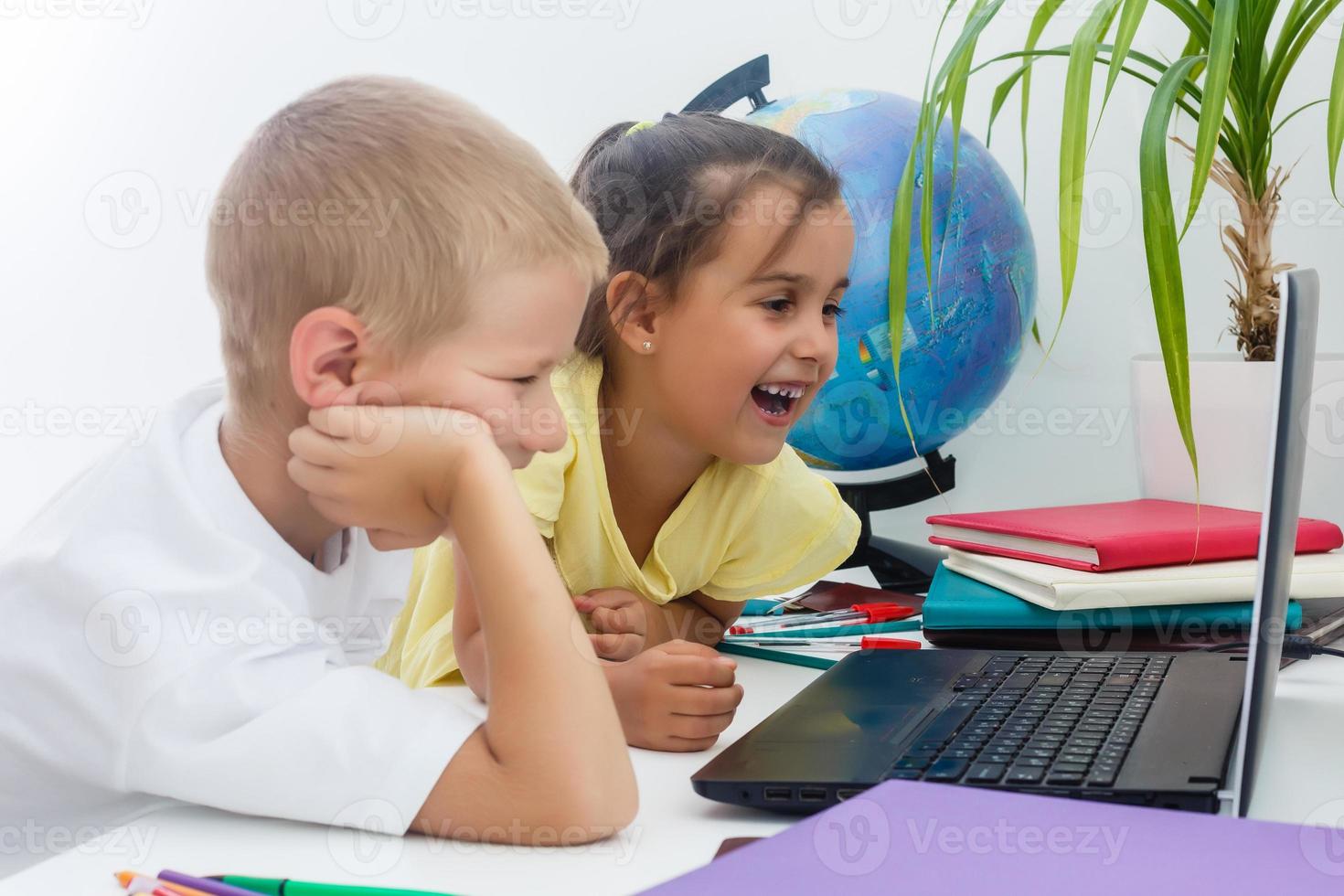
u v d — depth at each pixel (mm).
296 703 548
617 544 931
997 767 530
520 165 631
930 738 583
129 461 639
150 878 458
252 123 1443
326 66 1438
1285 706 722
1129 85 1360
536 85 1439
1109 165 1373
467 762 533
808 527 1026
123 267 1468
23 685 598
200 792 545
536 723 530
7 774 614
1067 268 984
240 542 601
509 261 614
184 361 1466
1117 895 367
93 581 587
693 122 918
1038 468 1415
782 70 1419
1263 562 489
